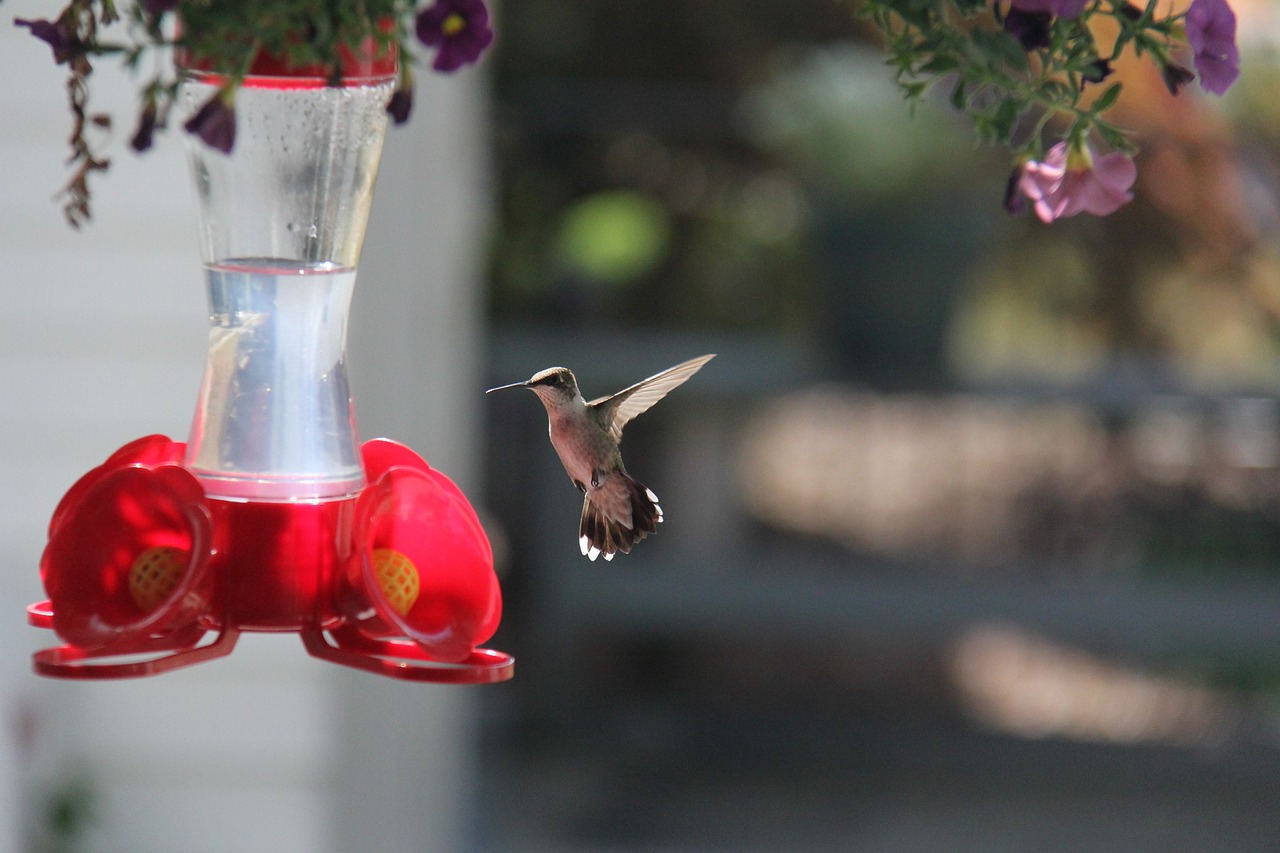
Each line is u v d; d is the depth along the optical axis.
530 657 13.50
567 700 13.46
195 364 7.24
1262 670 14.62
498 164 15.01
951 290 11.80
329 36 3.01
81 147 3.48
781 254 15.30
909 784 12.73
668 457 13.48
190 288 7.20
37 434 7.19
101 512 3.21
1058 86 3.23
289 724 7.38
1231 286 13.68
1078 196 3.30
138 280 7.20
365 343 7.38
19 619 7.11
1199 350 14.29
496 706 13.33
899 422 16.08
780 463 16.66
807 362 12.12
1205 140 11.50
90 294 7.19
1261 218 12.45
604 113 15.09
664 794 12.37
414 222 7.71
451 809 9.13
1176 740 13.34
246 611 3.35
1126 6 3.20
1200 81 3.15
